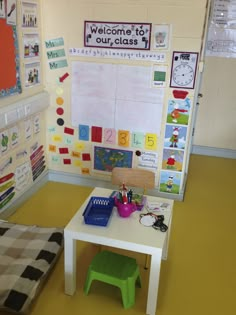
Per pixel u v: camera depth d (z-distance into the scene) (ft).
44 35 9.52
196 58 8.69
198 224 9.13
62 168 11.03
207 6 8.46
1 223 8.09
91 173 10.78
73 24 9.23
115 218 6.34
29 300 6.03
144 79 9.25
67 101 10.10
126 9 8.72
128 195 6.52
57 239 7.55
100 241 5.83
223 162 13.73
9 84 8.11
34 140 9.92
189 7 8.30
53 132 10.61
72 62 9.62
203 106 13.93
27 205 9.66
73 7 9.07
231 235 8.71
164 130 9.60
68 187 10.84
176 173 10.00
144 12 8.63
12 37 8.01
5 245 7.31
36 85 9.56
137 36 8.89
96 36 9.18
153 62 9.01
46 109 10.35
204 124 14.21
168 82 9.09
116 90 9.57
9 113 8.04
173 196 10.30
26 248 7.25
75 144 10.56
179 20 8.46
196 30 8.45
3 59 7.75
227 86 13.46
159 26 8.64
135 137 9.93
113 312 6.19
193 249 8.09
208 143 14.39
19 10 8.25
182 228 8.91
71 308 6.24
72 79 9.80
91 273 6.29
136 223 6.22
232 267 7.54
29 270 6.56
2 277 6.38
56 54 9.65
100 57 9.36
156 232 5.97
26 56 8.84
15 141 8.84
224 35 12.81
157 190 10.35
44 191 10.52
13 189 9.09
